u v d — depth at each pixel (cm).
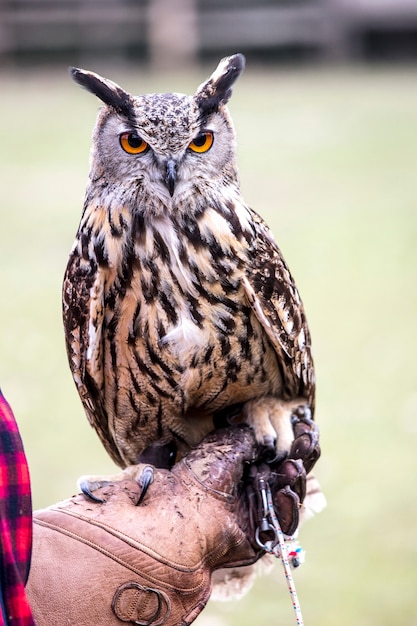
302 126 3491
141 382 582
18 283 1980
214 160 585
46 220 2416
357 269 1997
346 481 1227
